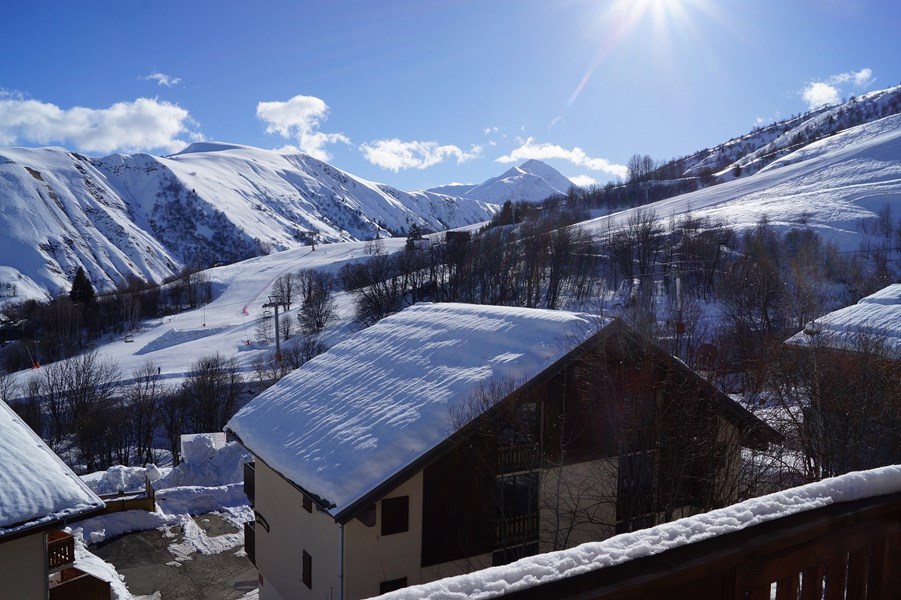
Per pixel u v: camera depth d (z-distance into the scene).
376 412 14.07
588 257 80.62
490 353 14.45
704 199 136.12
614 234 92.31
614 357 13.83
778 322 37.38
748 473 15.17
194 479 28.03
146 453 51.94
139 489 27.45
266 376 61.56
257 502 17.14
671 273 51.94
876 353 18.53
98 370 69.25
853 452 15.97
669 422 13.02
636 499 13.20
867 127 172.12
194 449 29.23
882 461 16.31
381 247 158.38
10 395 62.78
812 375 17.64
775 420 17.67
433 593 1.90
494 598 1.94
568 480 13.81
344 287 117.69
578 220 143.75
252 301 123.44
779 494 2.77
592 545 2.25
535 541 13.34
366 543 12.33
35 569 11.05
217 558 21.69
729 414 14.30
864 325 24.25
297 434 14.95
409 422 12.97
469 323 16.56
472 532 12.98
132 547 22.23
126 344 97.19
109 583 16.94
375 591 12.41
